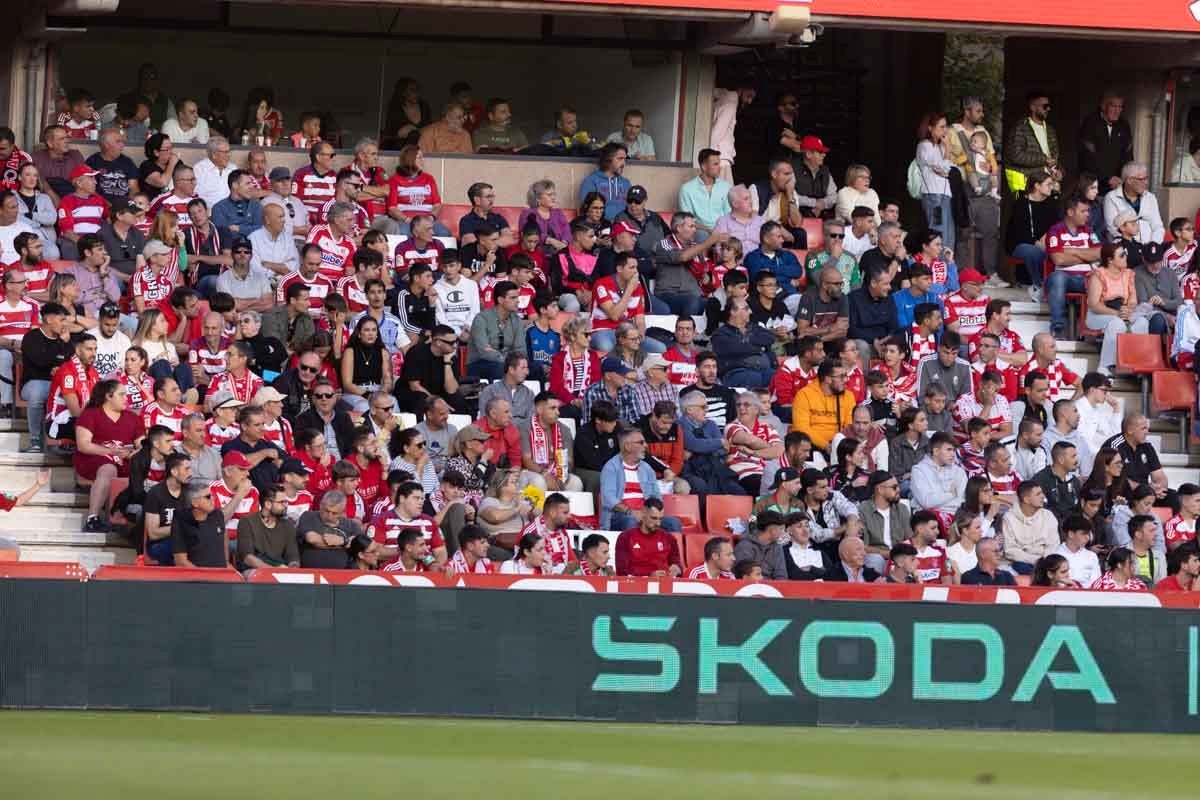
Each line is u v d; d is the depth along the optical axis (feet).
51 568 146.00
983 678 153.07
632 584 151.33
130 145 234.58
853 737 150.00
